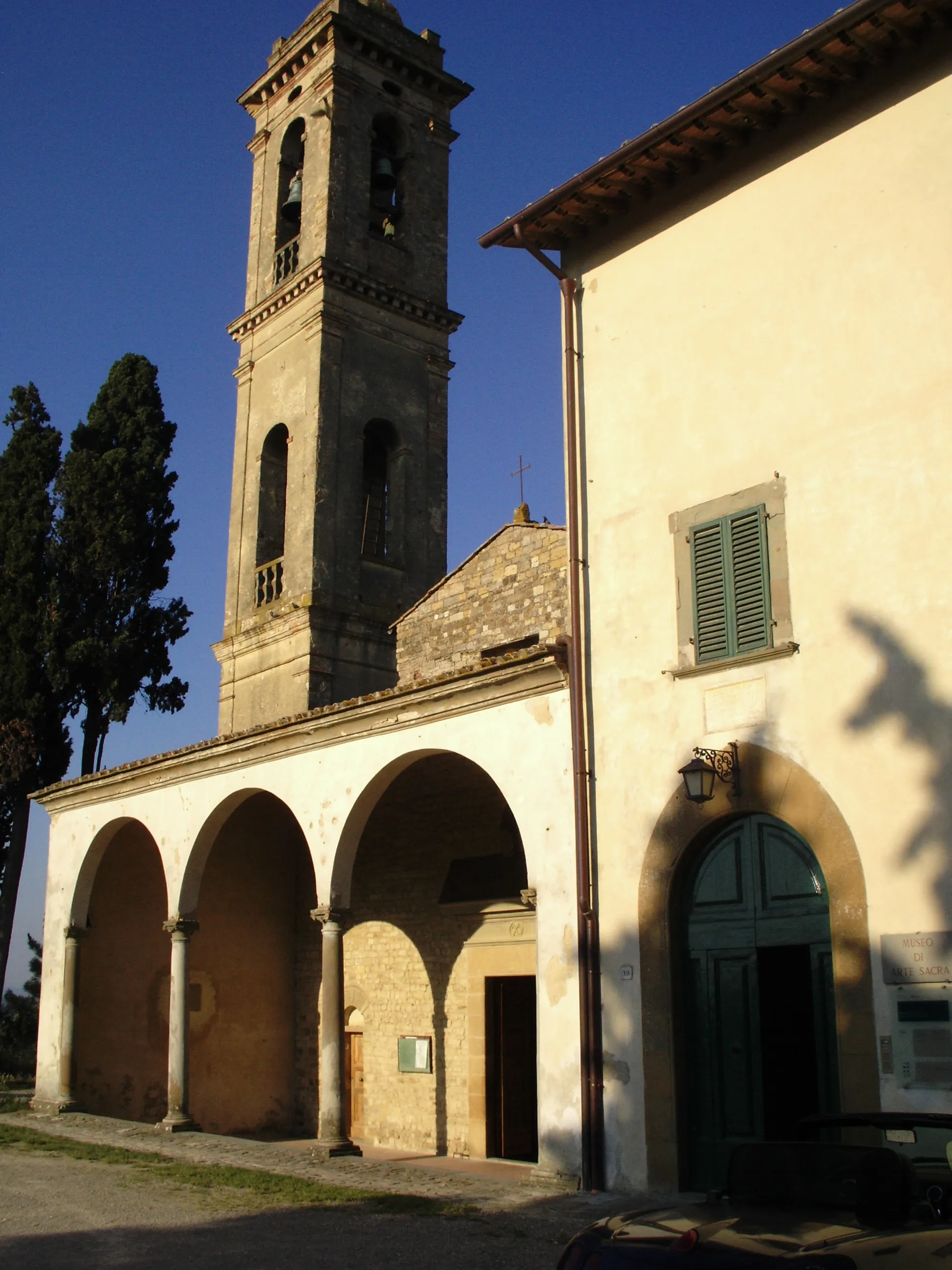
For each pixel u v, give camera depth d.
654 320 13.59
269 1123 21.23
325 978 15.78
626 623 13.09
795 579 11.70
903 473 11.09
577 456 14.02
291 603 23.83
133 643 30.39
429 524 25.91
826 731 11.15
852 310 11.78
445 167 28.58
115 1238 10.27
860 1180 5.95
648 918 12.23
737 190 13.02
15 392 32.44
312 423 24.59
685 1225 5.79
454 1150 17.78
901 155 11.66
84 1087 20.80
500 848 18.11
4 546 30.53
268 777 17.53
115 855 22.03
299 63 27.59
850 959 10.54
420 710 15.14
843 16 11.05
